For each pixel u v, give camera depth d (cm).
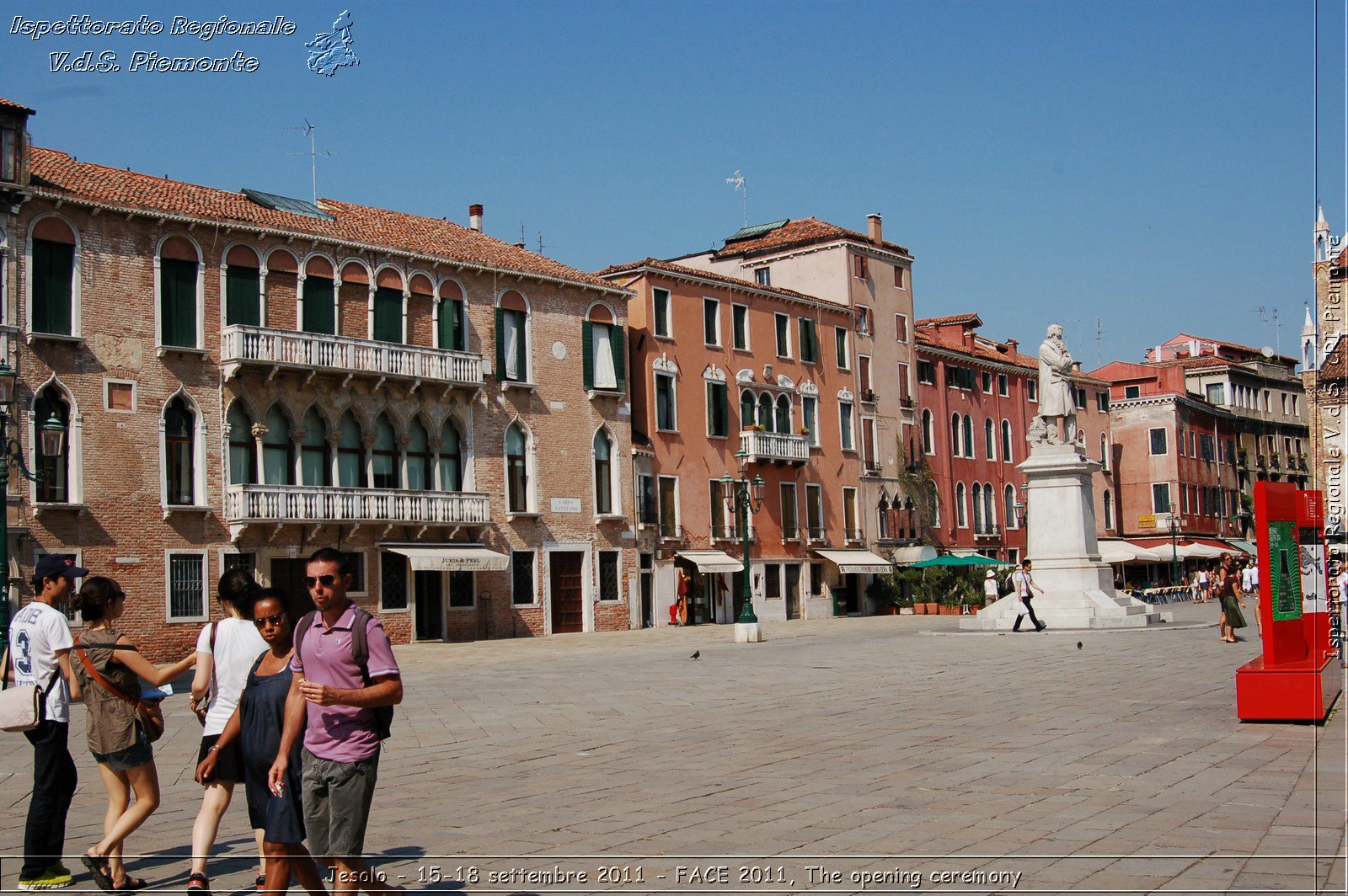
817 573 5869
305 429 3878
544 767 1373
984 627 3866
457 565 4122
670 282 5288
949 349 6988
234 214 3759
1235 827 961
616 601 4791
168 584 3512
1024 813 1035
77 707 2277
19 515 3222
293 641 757
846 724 1669
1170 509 8250
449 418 4284
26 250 3303
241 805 1213
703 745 1504
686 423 5269
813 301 5991
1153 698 1842
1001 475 7356
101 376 3428
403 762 1442
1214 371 9194
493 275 4453
